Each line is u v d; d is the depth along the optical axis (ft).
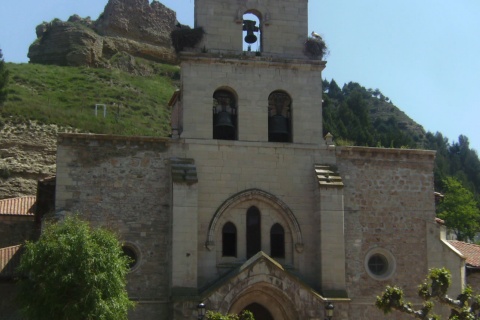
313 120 114.32
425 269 114.01
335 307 105.19
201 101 110.63
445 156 444.14
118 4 465.06
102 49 418.72
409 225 115.14
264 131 112.06
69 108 293.64
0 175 206.80
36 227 133.69
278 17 116.78
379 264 113.60
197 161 108.68
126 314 93.76
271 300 104.53
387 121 497.46
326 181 110.11
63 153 104.63
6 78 270.87
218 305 99.04
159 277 103.86
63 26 404.77
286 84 114.42
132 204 105.40
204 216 106.93
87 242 88.58
